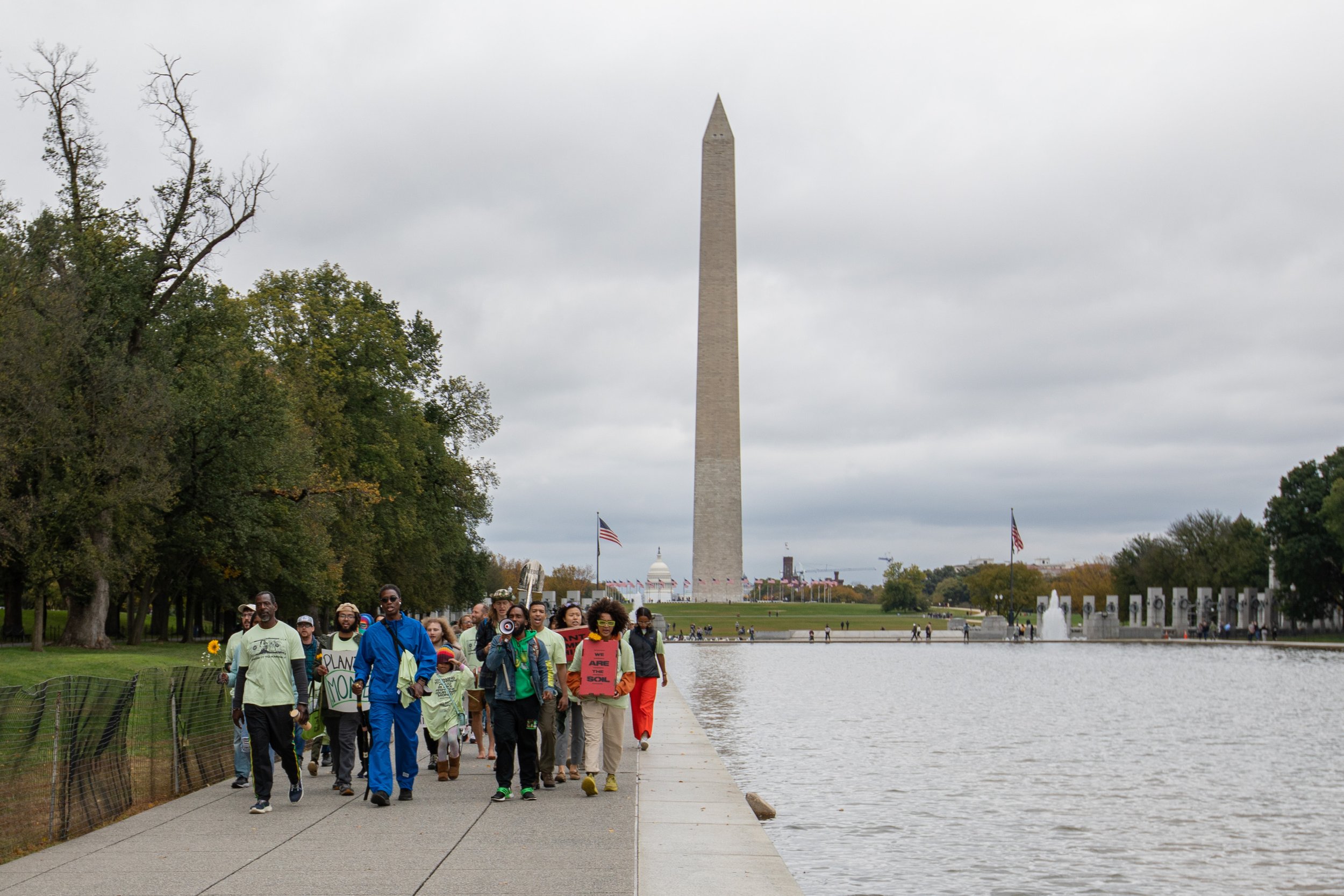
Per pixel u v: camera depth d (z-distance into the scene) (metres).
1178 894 16.73
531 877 10.94
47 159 43.59
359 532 59.47
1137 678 63.16
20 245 42.22
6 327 39.38
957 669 70.56
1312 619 123.19
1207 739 35.25
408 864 11.48
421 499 68.31
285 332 60.47
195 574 55.34
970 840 20.19
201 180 44.47
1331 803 24.12
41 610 41.16
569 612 18.70
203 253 44.81
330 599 58.66
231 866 11.41
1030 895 16.58
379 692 15.09
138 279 43.88
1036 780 26.83
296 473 51.16
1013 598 140.62
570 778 18.12
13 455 40.16
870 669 70.81
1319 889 17.05
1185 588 136.62
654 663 21.64
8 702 12.45
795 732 36.25
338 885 10.62
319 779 18.19
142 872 11.16
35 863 11.58
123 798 14.79
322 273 65.12
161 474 44.09
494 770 19.06
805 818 22.00
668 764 20.25
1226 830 21.23
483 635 19.88
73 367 42.12
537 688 15.53
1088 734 36.28
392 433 64.06
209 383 47.91
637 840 12.88
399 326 71.81
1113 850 19.48
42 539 40.84
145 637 63.66
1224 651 97.75
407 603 72.19
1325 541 114.56
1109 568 185.88
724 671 67.56
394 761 20.66
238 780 16.88
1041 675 65.75
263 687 14.64
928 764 29.28
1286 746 33.72
